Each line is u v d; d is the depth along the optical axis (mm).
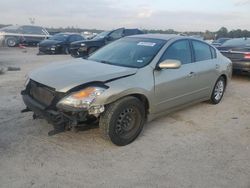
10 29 24719
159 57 4914
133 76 4445
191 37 5926
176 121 5500
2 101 6281
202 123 5473
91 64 4883
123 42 5684
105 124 4156
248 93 8008
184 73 5305
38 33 25359
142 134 4824
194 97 5793
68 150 4164
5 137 4504
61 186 3342
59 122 4008
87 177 3537
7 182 3369
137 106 4426
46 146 4254
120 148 4293
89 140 4480
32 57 16953
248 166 3928
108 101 4039
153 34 5910
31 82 4562
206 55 6145
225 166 3904
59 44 19094
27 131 4730
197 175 3664
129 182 3469
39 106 4223
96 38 16797
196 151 4309
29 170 3627
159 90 4781
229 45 9844
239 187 3447
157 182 3488
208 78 6066
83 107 3908
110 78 4195
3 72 10102
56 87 4027
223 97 7426
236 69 9477
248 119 5809
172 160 4016
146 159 4012
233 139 4793
